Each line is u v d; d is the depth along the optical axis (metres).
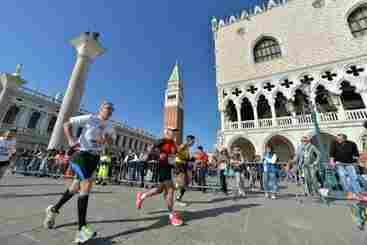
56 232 2.69
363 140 12.72
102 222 3.26
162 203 5.11
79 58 15.07
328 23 16.38
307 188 6.67
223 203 5.46
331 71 15.20
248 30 20.50
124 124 49.00
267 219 3.85
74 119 3.04
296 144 14.88
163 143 3.84
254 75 18.55
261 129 16.64
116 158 11.04
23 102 30.41
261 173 9.04
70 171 11.08
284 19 18.67
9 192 5.44
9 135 5.85
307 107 15.88
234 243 2.58
